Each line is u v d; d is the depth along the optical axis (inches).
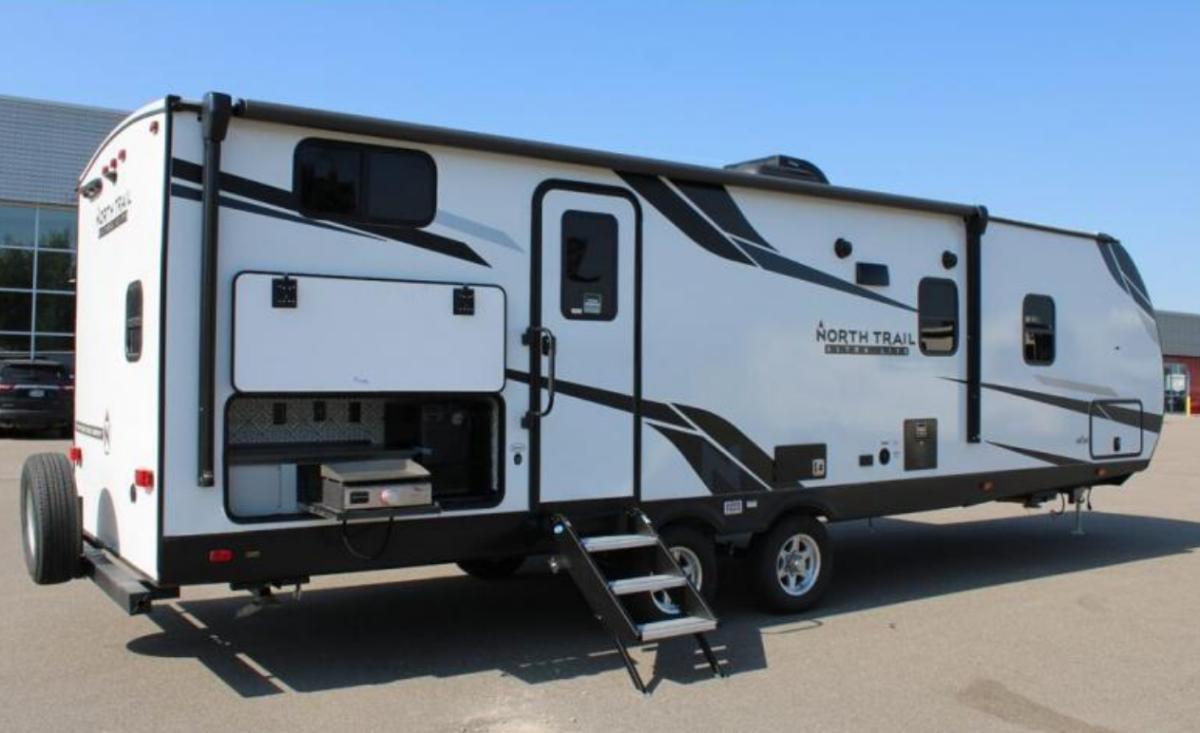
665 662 228.7
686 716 193.6
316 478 207.8
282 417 217.3
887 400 292.4
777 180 269.3
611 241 241.6
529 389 228.4
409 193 213.5
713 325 257.6
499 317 222.8
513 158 227.1
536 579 311.1
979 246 313.9
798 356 273.4
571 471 234.2
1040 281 335.9
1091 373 352.8
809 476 274.7
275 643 238.5
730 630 258.4
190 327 189.0
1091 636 255.8
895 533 424.8
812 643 246.8
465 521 219.9
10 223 926.4
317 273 202.1
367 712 192.4
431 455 229.3
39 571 220.8
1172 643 249.1
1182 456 818.2
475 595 290.0
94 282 243.1
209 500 190.7
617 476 241.1
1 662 219.6
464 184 220.4
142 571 196.4
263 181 196.5
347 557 206.2
